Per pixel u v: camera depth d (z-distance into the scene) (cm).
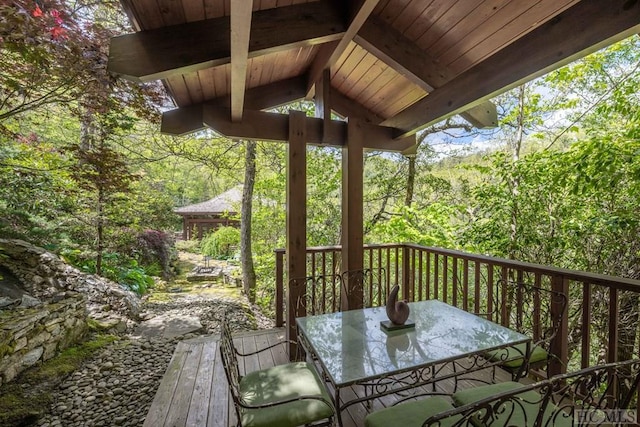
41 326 313
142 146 698
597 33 146
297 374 176
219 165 714
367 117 354
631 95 414
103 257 628
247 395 157
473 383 227
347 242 304
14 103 401
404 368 147
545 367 218
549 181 429
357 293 301
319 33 197
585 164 360
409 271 366
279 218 798
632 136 336
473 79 217
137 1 153
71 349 348
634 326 418
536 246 475
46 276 444
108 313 441
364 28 237
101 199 559
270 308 707
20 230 528
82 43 324
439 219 606
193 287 770
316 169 723
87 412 258
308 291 371
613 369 110
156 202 914
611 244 422
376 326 198
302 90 322
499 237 483
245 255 718
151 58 169
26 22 256
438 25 232
